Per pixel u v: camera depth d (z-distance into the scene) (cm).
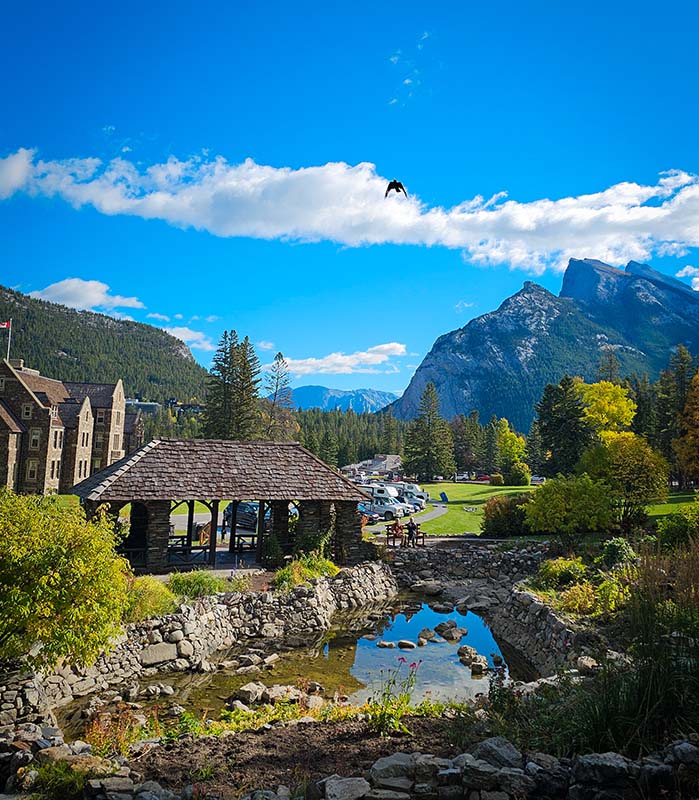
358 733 954
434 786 698
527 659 1777
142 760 883
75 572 1187
